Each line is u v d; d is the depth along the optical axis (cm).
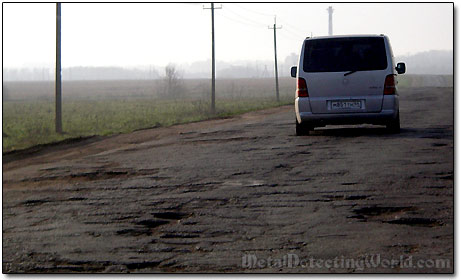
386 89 1451
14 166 1391
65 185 1066
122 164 1270
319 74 1468
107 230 746
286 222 740
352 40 1467
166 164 1227
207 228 730
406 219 736
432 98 3809
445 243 639
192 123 2508
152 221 778
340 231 695
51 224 789
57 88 2709
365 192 874
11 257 650
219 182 997
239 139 1620
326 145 1372
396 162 1105
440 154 1188
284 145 1412
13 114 4541
